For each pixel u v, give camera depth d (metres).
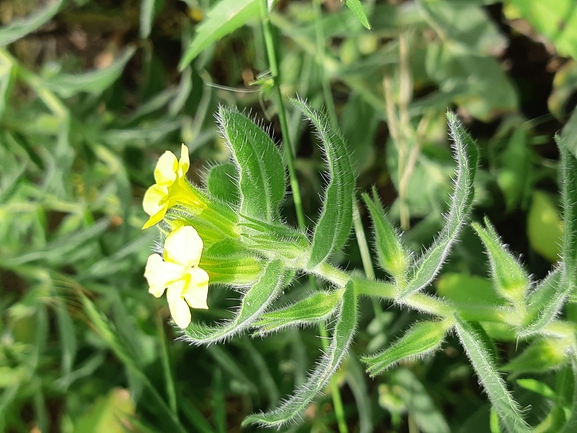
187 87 0.13
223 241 0.07
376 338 0.12
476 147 0.07
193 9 0.15
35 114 0.14
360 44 0.14
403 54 0.13
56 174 0.13
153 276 0.06
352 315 0.07
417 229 0.12
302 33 0.13
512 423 0.07
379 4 0.14
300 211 0.10
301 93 0.13
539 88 0.14
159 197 0.07
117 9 0.15
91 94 0.14
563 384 0.09
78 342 0.14
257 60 0.14
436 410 0.12
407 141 0.13
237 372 0.13
